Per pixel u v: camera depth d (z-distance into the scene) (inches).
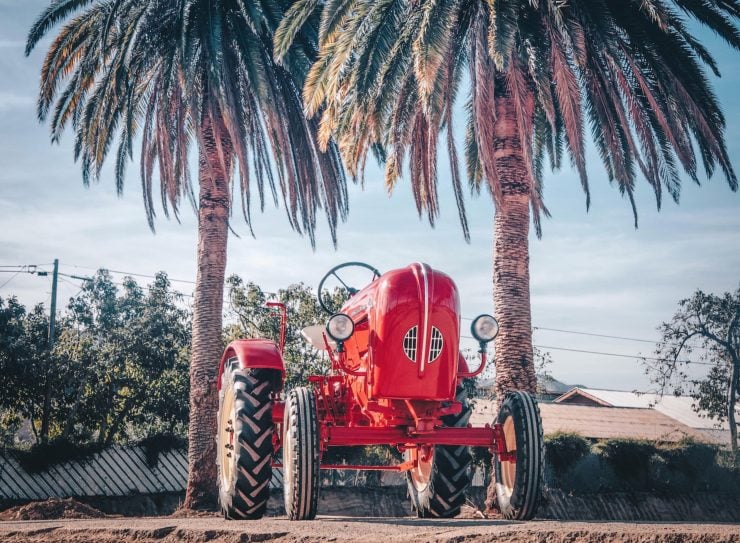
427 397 251.4
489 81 495.8
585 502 938.1
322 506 756.6
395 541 167.8
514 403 262.4
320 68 540.4
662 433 1392.7
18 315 997.2
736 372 1371.8
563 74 492.7
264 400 270.8
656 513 985.5
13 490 727.1
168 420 991.6
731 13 546.6
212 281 676.1
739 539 141.6
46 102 694.5
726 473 1088.8
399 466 315.3
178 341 1044.5
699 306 1390.3
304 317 944.9
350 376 284.0
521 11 520.7
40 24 681.6
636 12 537.6
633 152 520.1
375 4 502.3
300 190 695.1
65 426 951.0
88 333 1128.2
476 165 685.3
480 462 843.4
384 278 258.1
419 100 529.3
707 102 547.2
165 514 780.0
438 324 251.9
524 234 561.6
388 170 608.1
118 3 609.3
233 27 654.5
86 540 218.4
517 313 551.8
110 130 703.1
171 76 629.6
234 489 263.1
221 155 652.7
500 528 176.7
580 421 1362.0
